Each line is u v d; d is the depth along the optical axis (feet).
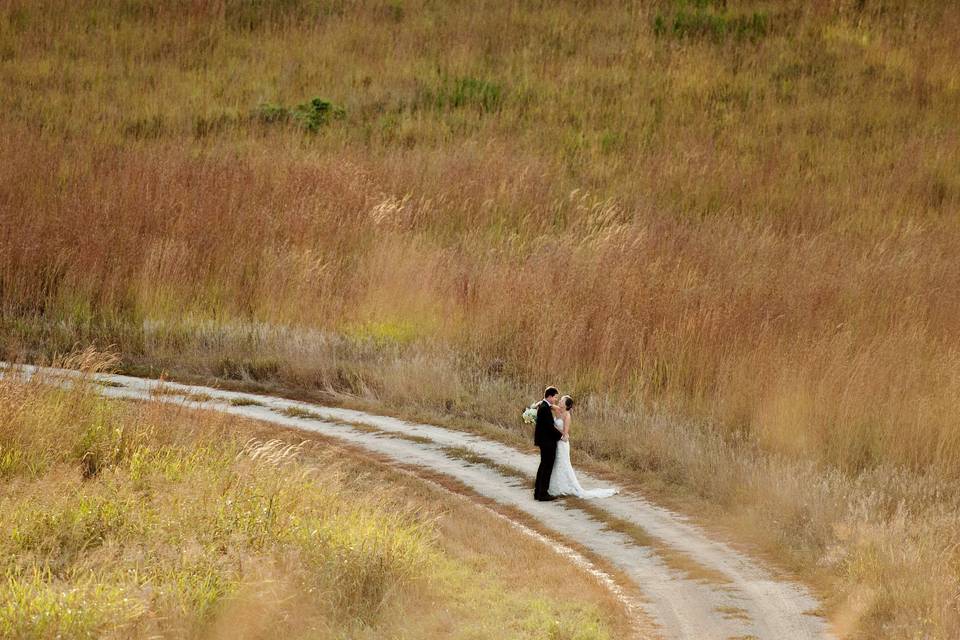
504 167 330.54
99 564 99.60
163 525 109.60
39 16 460.96
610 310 207.82
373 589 104.22
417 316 234.38
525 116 386.73
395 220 277.23
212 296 244.83
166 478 124.98
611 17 459.32
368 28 454.40
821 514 135.03
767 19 455.63
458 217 298.97
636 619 107.86
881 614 108.88
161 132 371.15
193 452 138.92
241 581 97.86
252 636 92.53
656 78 414.00
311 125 374.84
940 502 141.38
